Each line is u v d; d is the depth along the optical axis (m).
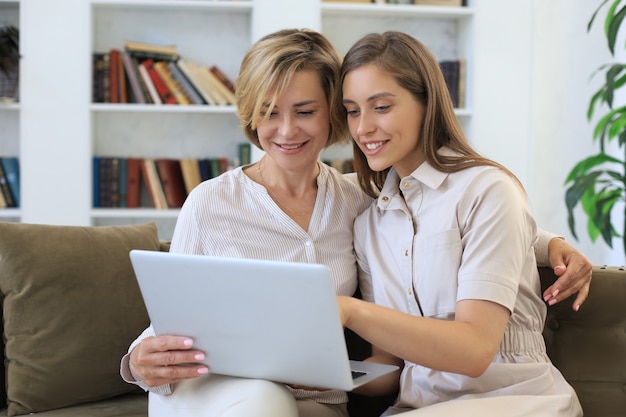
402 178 1.89
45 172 4.11
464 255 1.75
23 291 2.12
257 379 1.62
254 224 1.98
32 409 2.09
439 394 1.81
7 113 4.30
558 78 4.68
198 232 1.97
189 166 4.27
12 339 2.11
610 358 2.03
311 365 1.55
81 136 4.12
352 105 1.86
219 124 4.45
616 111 4.06
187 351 1.64
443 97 1.85
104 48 4.34
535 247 2.05
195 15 4.39
